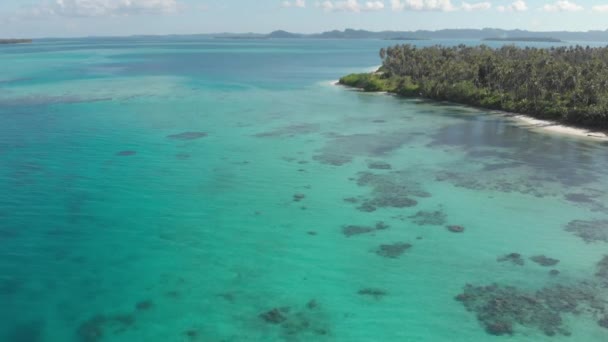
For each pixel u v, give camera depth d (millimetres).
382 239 24000
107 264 21312
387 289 19562
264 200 29016
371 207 28000
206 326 17078
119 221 25781
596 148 40219
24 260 21484
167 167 35031
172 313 17812
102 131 45656
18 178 32000
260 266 21391
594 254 22234
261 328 17000
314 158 37688
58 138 42719
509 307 18188
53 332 16609
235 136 44594
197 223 25719
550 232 24594
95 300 18578
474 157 37875
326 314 17875
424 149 40344
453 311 18000
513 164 35906
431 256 22250
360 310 18141
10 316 17438
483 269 21062
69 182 31500
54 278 20047
